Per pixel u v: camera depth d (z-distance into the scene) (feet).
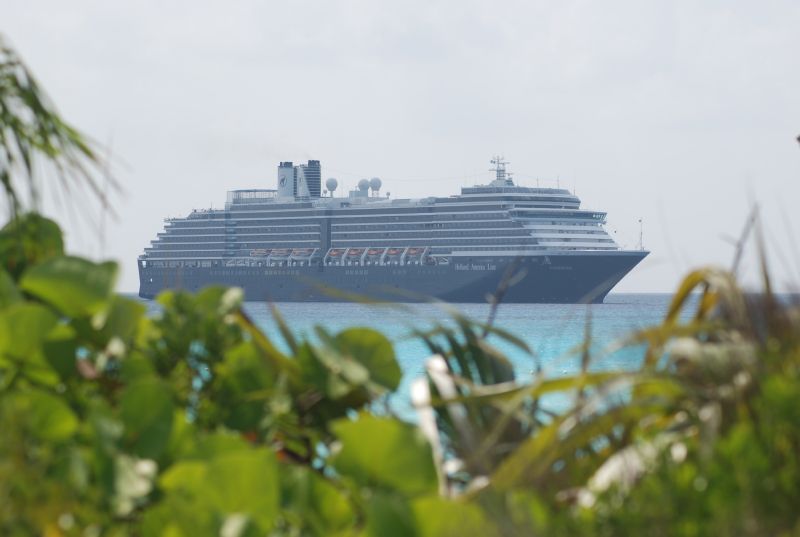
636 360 27.73
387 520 22.40
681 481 20.86
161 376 32.24
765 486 20.52
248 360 32.65
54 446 27.63
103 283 32.83
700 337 29.45
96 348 33.63
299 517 26.13
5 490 22.67
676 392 26.40
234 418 31.99
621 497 21.49
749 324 26.40
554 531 20.99
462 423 28.63
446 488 27.27
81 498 24.89
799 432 21.54
